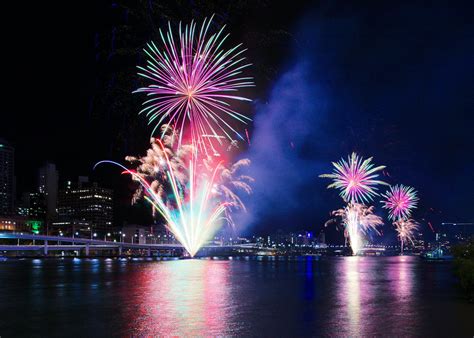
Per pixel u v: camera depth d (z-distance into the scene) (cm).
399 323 2047
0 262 15025
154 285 4428
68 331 1945
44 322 2191
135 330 1927
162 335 1816
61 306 2819
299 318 2222
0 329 2009
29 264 12700
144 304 2830
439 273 6638
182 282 4856
